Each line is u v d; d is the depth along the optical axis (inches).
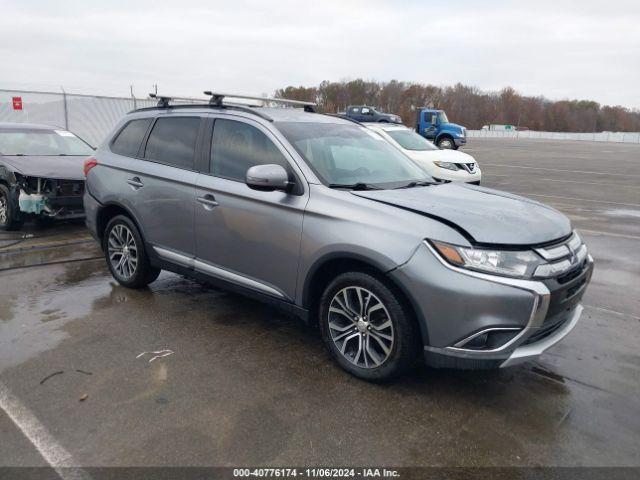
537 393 133.3
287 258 145.9
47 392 128.3
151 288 206.2
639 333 173.0
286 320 177.2
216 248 165.0
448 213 128.4
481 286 115.7
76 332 163.3
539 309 116.8
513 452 109.7
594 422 121.1
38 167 294.2
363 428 116.6
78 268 231.5
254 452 107.6
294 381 136.3
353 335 137.4
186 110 183.9
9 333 161.5
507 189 543.2
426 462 106.0
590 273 141.4
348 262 136.7
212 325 171.3
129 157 195.6
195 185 168.2
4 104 626.5
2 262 239.8
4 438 110.4
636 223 365.7
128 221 194.9
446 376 141.0
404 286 122.6
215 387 132.3
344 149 164.6
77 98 679.1
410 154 445.1
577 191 534.6
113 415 119.0
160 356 148.5
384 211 130.0
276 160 152.3
